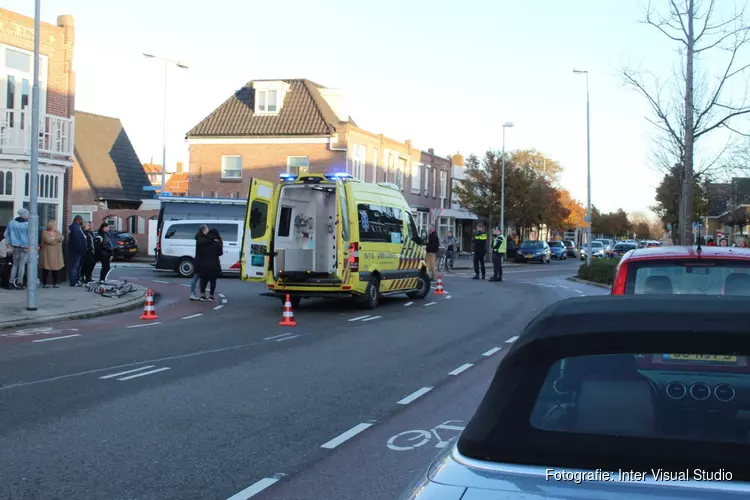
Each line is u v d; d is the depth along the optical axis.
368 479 5.43
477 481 2.42
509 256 53.81
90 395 7.99
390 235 17.94
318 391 8.38
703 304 2.80
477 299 20.12
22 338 12.14
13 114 20.28
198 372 9.35
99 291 18.30
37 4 14.62
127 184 50.09
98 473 5.45
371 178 42.72
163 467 5.61
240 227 27.36
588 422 2.58
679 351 2.58
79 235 20.08
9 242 19.00
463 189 52.03
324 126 39.50
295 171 39.81
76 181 47.16
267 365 9.91
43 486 5.15
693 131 18.22
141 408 7.44
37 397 7.87
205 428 6.74
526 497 2.30
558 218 62.75
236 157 40.81
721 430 2.51
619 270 6.40
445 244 41.03
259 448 6.15
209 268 18.36
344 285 15.86
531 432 2.54
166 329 13.38
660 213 44.41
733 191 33.44
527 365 2.71
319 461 5.84
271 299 19.16
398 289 18.47
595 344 2.67
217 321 14.62
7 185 19.73
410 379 9.13
